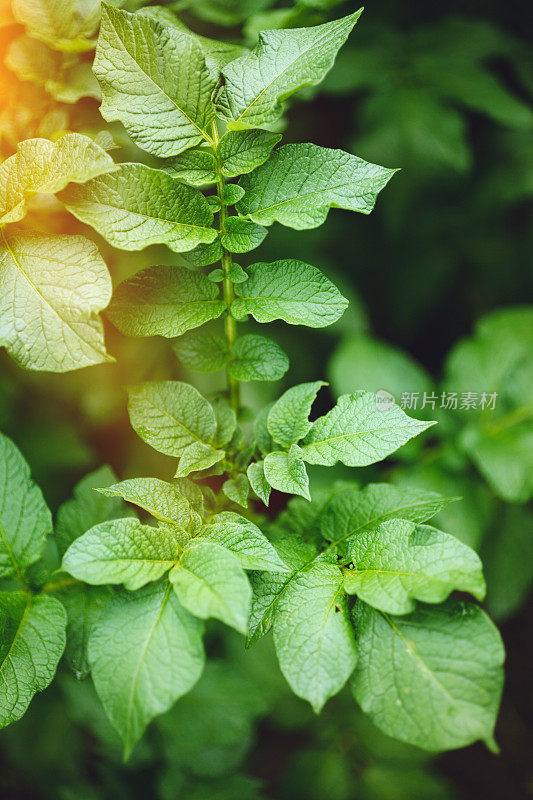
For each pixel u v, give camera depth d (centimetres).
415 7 127
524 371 114
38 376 103
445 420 112
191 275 86
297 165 84
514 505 113
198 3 96
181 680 80
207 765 107
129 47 83
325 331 126
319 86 114
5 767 108
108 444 106
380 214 136
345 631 82
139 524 83
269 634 117
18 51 89
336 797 118
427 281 146
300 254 126
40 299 83
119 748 105
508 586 111
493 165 137
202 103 84
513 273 148
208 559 82
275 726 122
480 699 81
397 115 118
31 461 105
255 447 88
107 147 86
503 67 137
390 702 82
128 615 82
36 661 85
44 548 90
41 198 89
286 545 86
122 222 83
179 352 88
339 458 84
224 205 85
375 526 86
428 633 82
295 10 93
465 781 147
